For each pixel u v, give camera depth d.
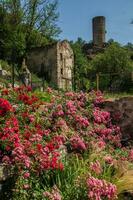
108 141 14.12
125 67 68.94
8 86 15.77
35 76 51.72
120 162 11.37
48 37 65.19
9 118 11.38
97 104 15.66
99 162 10.95
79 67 71.00
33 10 62.53
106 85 30.38
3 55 57.12
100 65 69.50
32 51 55.44
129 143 14.67
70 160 11.05
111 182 9.83
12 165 9.78
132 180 9.61
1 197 9.44
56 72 53.09
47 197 9.13
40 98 14.89
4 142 10.27
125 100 15.27
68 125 13.69
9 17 60.62
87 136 13.27
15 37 58.06
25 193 9.46
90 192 8.94
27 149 10.15
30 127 11.84
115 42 77.69
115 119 15.27
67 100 14.90
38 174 9.86
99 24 100.69
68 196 9.18
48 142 11.55
